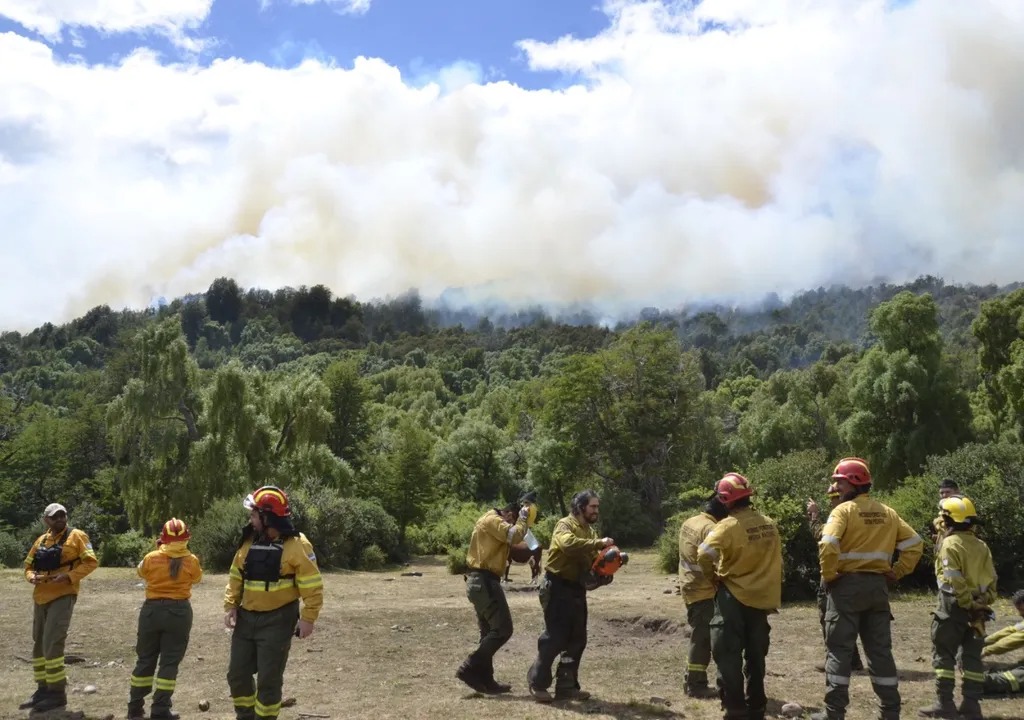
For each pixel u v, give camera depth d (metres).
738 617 6.05
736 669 6.03
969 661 6.80
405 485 42.94
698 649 7.79
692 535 7.87
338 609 15.31
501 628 7.95
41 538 8.07
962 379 79.00
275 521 6.11
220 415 36.69
